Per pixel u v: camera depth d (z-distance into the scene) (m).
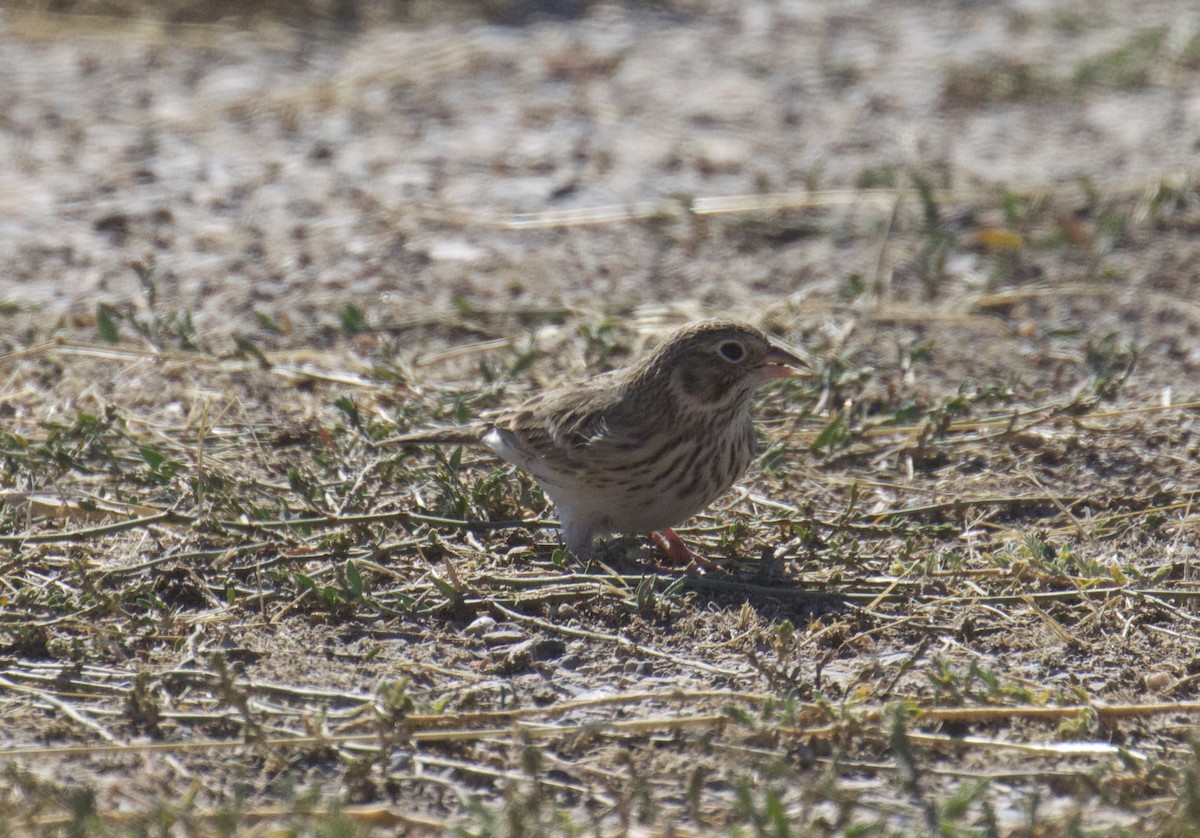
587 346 13.84
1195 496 11.38
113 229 17.14
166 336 14.09
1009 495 11.43
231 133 20.47
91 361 13.55
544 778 7.86
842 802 7.32
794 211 17.84
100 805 7.51
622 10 26.19
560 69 23.23
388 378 12.86
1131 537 10.79
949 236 16.75
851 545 10.48
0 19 24.80
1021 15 26.45
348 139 20.28
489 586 9.84
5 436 11.40
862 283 15.31
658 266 16.33
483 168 19.27
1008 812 7.58
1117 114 21.70
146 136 20.20
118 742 8.11
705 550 10.64
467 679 8.91
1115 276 15.95
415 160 19.50
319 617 9.52
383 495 11.13
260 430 12.23
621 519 10.37
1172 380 13.62
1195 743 7.53
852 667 9.02
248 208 17.84
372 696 8.58
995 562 10.23
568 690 8.78
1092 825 7.40
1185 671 8.98
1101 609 9.62
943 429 12.25
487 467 11.68
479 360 13.91
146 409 12.69
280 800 7.63
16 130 20.38
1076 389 13.48
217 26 24.75
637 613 9.59
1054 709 8.39
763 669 8.56
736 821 7.48
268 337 14.32
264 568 9.98
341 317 14.00
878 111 21.75
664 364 10.01
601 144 20.17
